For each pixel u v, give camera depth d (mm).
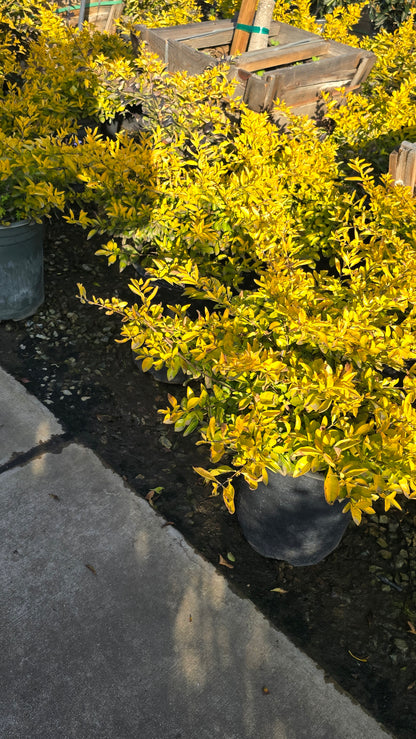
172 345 2441
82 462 3061
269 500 2516
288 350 2504
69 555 2650
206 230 3098
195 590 2588
